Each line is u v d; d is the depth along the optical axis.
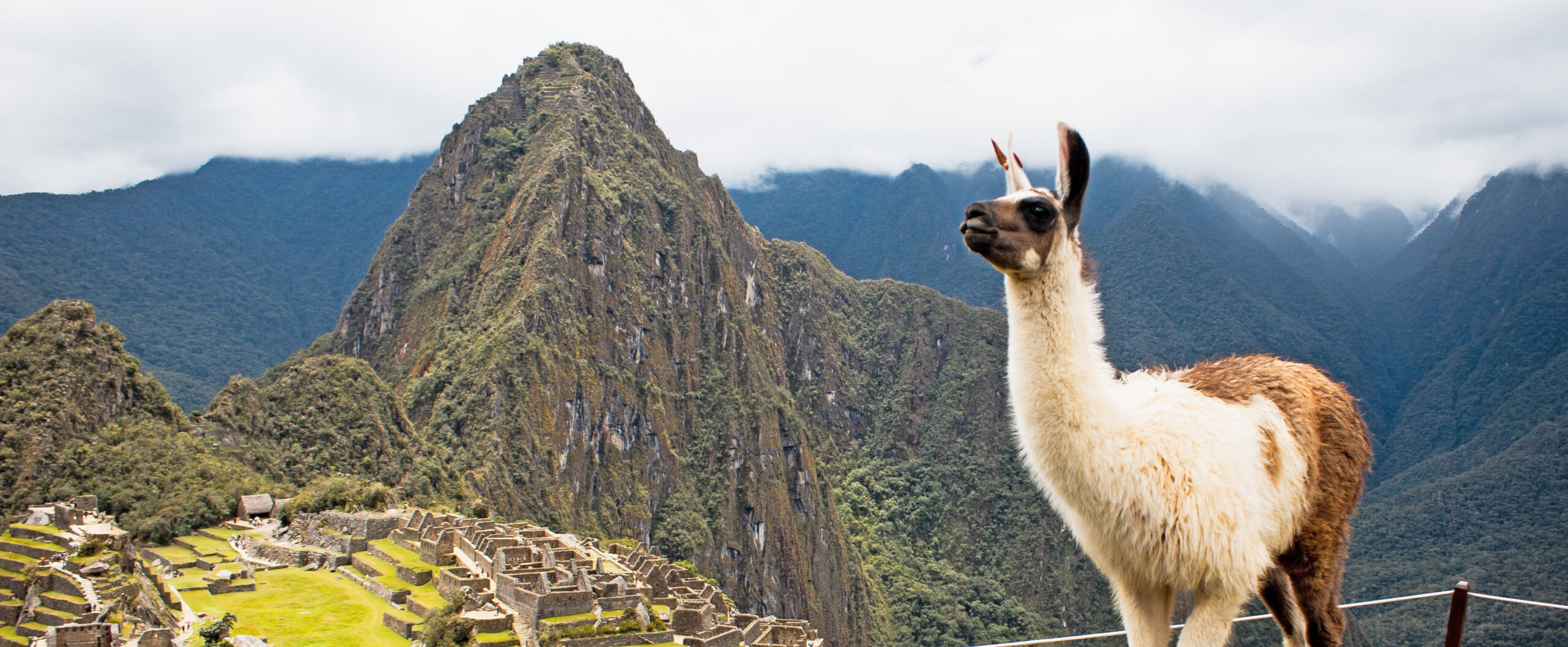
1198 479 5.36
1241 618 6.14
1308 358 6.59
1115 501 5.46
